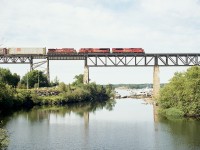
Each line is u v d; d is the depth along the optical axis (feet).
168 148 226.99
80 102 611.06
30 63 572.51
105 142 245.04
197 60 546.26
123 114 411.34
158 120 345.31
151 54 545.44
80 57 562.25
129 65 550.36
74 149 225.76
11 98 442.50
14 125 314.76
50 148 227.61
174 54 544.21
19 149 223.92
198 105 352.49
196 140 247.50
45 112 424.87
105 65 554.87
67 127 307.17
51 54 561.84
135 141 247.70
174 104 385.91
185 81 366.43
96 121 348.18
